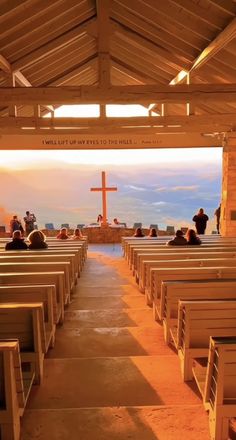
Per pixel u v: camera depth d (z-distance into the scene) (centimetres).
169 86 727
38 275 429
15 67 766
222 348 204
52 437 231
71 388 293
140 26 715
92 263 963
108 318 483
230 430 232
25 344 292
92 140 1240
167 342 388
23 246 713
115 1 684
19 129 1068
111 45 891
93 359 341
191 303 283
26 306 282
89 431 236
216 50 651
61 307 446
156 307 461
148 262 501
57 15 661
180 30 689
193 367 296
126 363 334
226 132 1102
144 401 276
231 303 283
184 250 630
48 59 850
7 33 646
